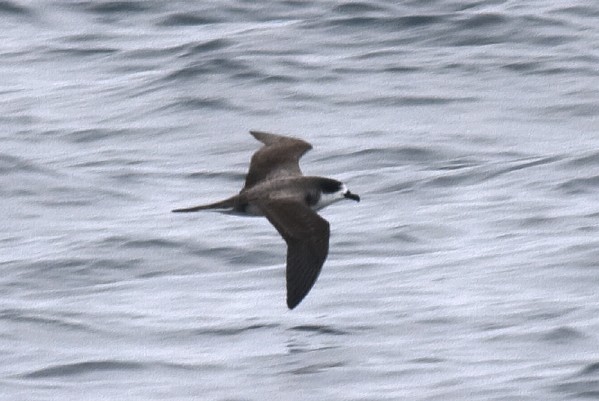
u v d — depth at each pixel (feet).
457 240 58.08
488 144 70.13
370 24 85.76
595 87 76.64
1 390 45.80
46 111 77.71
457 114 74.23
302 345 48.14
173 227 61.21
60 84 82.12
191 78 79.77
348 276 54.54
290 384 45.09
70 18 91.76
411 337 48.24
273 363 46.80
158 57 83.97
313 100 76.54
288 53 82.38
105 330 50.67
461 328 48.62
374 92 77.10
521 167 65.98
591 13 85.97
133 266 57.62
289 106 75.92
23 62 86.07
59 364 47.73
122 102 77.97
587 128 71.97
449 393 43.57
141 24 90.27
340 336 48.78
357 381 44.96
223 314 51.75
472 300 51.03
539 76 78.38
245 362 47.09
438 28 84.43
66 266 57.62
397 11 87.30
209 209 38.81
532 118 73.51
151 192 66.28
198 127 74.08
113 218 63.21
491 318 49.16
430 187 64.49
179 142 72.59
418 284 53.11
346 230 59.62
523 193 62.64
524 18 85.05
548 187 63.16
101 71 83.41
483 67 79.66
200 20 89.86
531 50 81.56
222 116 75.15
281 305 52.31
